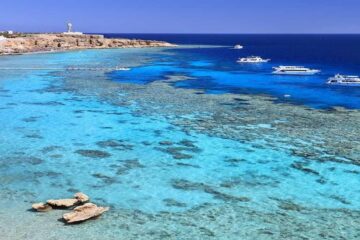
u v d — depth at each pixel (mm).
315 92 54125
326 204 22281
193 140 32781
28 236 18578
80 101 46906
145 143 32094
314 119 39094
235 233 19266
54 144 31766
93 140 32812
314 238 18859
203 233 19219
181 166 27484
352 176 25875
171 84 60031
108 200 22500
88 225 19719
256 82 63750
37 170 26609
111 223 19953
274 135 33969
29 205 21688
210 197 23000
